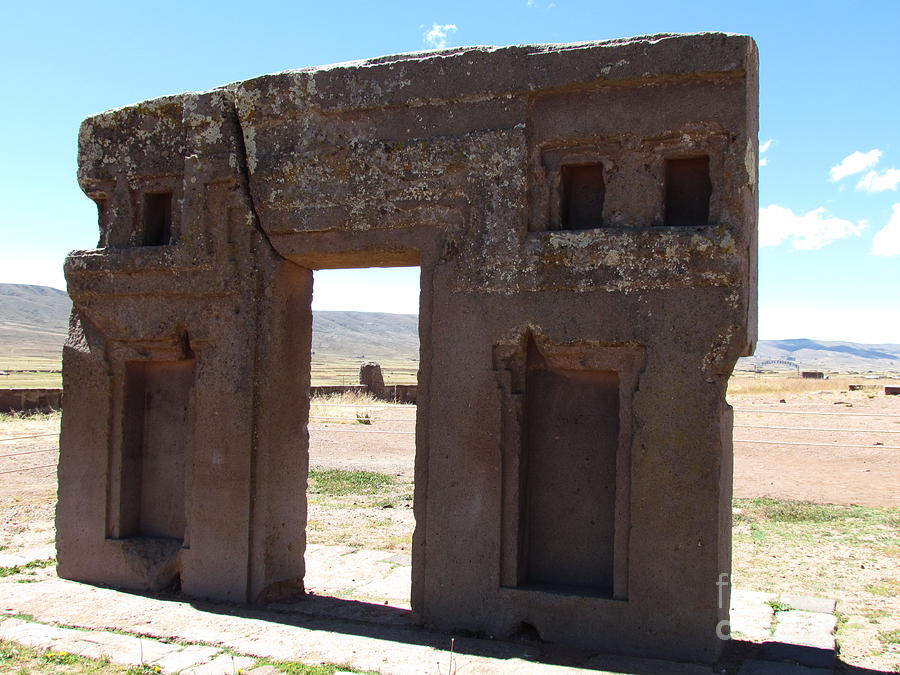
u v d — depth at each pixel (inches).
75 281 267.1
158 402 270.5
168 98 257.3
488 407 216.1
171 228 258.4
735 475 497.4
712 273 194.9
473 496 217.0
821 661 193.9
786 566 294.8
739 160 195.8
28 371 2945.4
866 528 355.6
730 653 200.5
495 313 215.6
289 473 252.8
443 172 222.2
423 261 225.1
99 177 267.6
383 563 294.2
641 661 193.5
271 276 245.0
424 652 197.3
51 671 182.9
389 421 768.3
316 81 236.7
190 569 249.4
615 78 205.2
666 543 197.5
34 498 411.2
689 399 196.7
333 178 234.8
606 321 204.4
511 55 215.9
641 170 206.5
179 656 193.2
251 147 245.4
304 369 258.2
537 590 211.2
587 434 217.8
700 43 197.9
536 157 215.5
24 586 257.0
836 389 1222.3
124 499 264.8
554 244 209.5
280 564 249.4
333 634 211.6
